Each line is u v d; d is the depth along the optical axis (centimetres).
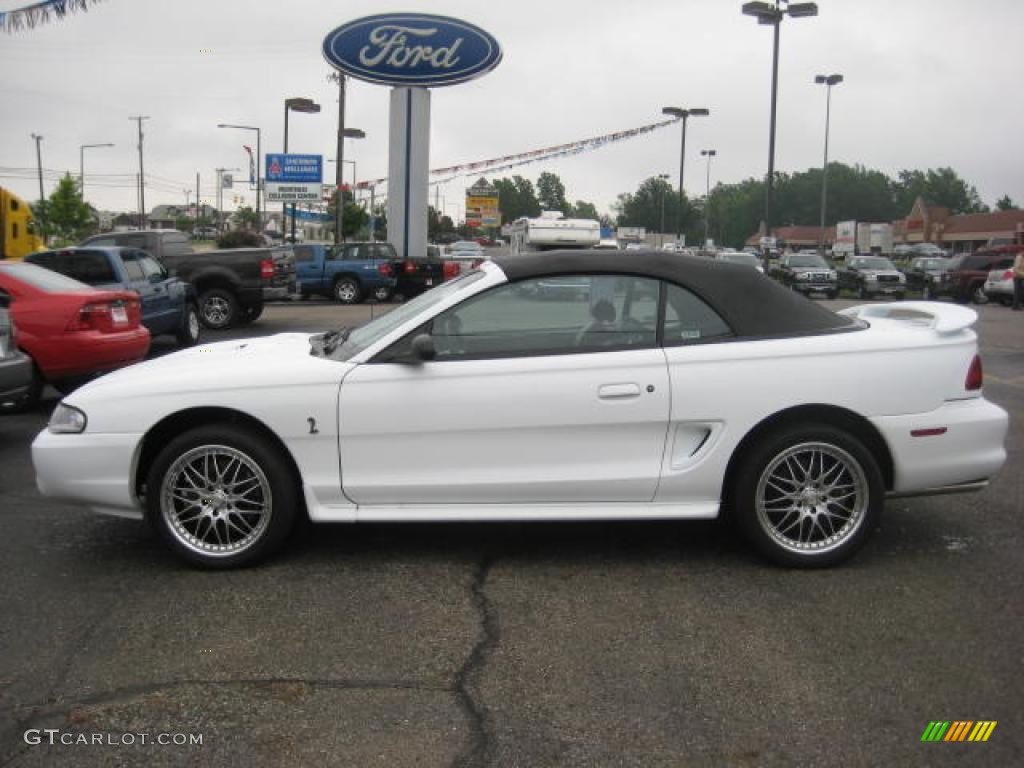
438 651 365
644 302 448
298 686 337
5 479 638
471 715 317
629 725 311
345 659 359
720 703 325
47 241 6112
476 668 351
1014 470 648
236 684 338
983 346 1491
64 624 390
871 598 417
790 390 436
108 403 443
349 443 439
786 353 439
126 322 922
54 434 450
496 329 446
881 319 507
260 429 448
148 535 510
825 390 438
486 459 441
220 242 4003
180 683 339
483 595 421
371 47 1905
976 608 406
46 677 344
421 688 336
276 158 3612
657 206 11300
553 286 448
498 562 465
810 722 312
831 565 452
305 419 436
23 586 434
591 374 436
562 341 446
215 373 446
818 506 449
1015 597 419
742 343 442
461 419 436
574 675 346
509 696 330
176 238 1759
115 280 1173
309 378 439
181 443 440
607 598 418
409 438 439
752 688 335
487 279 450
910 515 543
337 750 295
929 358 445
